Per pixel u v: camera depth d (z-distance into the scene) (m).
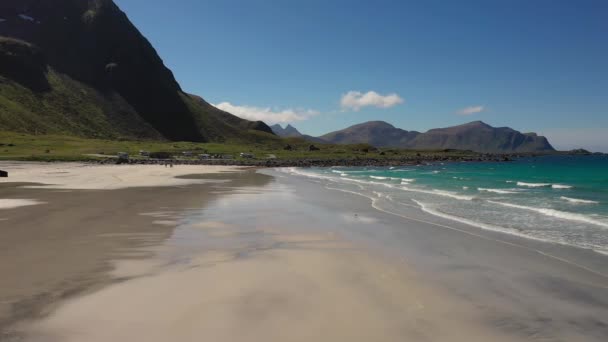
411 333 7.71
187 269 11.63
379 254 13.95
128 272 11.27
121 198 29.02
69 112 185.88
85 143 130.50
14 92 170.00
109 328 7.64
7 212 21.78
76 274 11.02
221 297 9.34
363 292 9.93
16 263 11.99
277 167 108.69
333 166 125.38
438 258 13.52
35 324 7.77
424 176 69.56
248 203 27.80
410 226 19.66
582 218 21.88
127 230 17.47
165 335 7.38
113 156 104.88
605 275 11.66
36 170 62.59
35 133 145.88
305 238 16.55
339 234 17.52
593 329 8.07
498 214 23.67
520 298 9.76
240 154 137.62
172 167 85.69
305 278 10.92
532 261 13.18
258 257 13.18
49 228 17.53
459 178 63.03
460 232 18.16
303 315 8.41
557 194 35.84
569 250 14.71
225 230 17.97
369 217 22.42
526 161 190.12
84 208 23.77
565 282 11.01
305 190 38.69
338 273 11.47
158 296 9.34
